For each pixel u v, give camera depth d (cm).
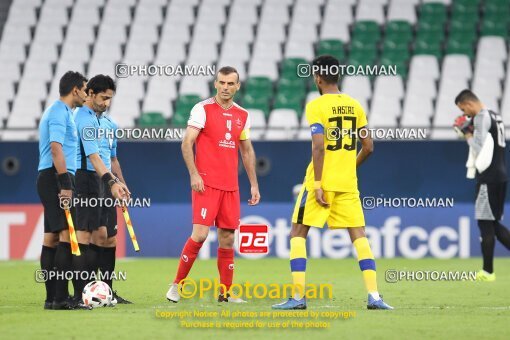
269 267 5272
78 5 8838
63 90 3241
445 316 3020
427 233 5838
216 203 3416
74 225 3253
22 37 8675
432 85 7769
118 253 5925
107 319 2944
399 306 3384
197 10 8850
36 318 2966
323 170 3150
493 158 4538
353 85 7762
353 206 3186
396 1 8650
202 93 7925
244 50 8312
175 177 5875
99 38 8500
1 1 9025
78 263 3325
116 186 3319
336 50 8175
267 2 8725
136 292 3950
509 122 7431
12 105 8044
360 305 3384
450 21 8525
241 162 5825
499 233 4628
